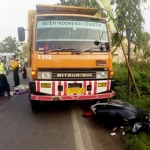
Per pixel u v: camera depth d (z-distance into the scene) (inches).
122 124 183.3
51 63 207.5
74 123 205.5
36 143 162.6
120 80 331.3
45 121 212.8
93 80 215.0
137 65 596.4
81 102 288.2
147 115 179.8
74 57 210.4
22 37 243.3
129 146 151.8
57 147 155.6
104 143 161.6
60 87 209.9
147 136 163.2
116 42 285.1
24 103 291.9
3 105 282.0
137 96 279.6
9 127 197.3
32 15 261.7
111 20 267.0
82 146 157.0
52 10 257.4
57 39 217.2
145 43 327.0
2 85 337.1
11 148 154.6
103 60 217.0
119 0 287.1
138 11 293.1
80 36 222.1
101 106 205.5
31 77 214.7
